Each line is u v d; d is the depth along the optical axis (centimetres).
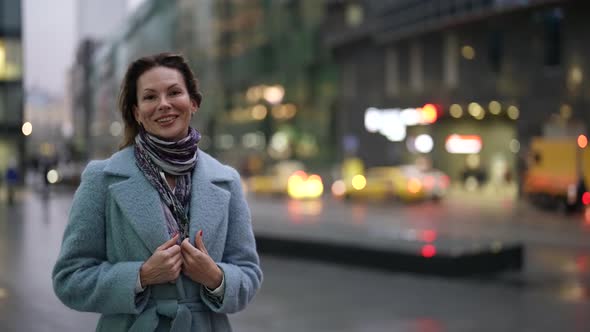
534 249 1658
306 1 6303
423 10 4275
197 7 9000
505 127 4762
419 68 4606
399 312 913
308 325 830
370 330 809
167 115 265
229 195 274
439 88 4403
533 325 849
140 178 260
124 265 248
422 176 3666
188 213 266
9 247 1563
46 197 2939
